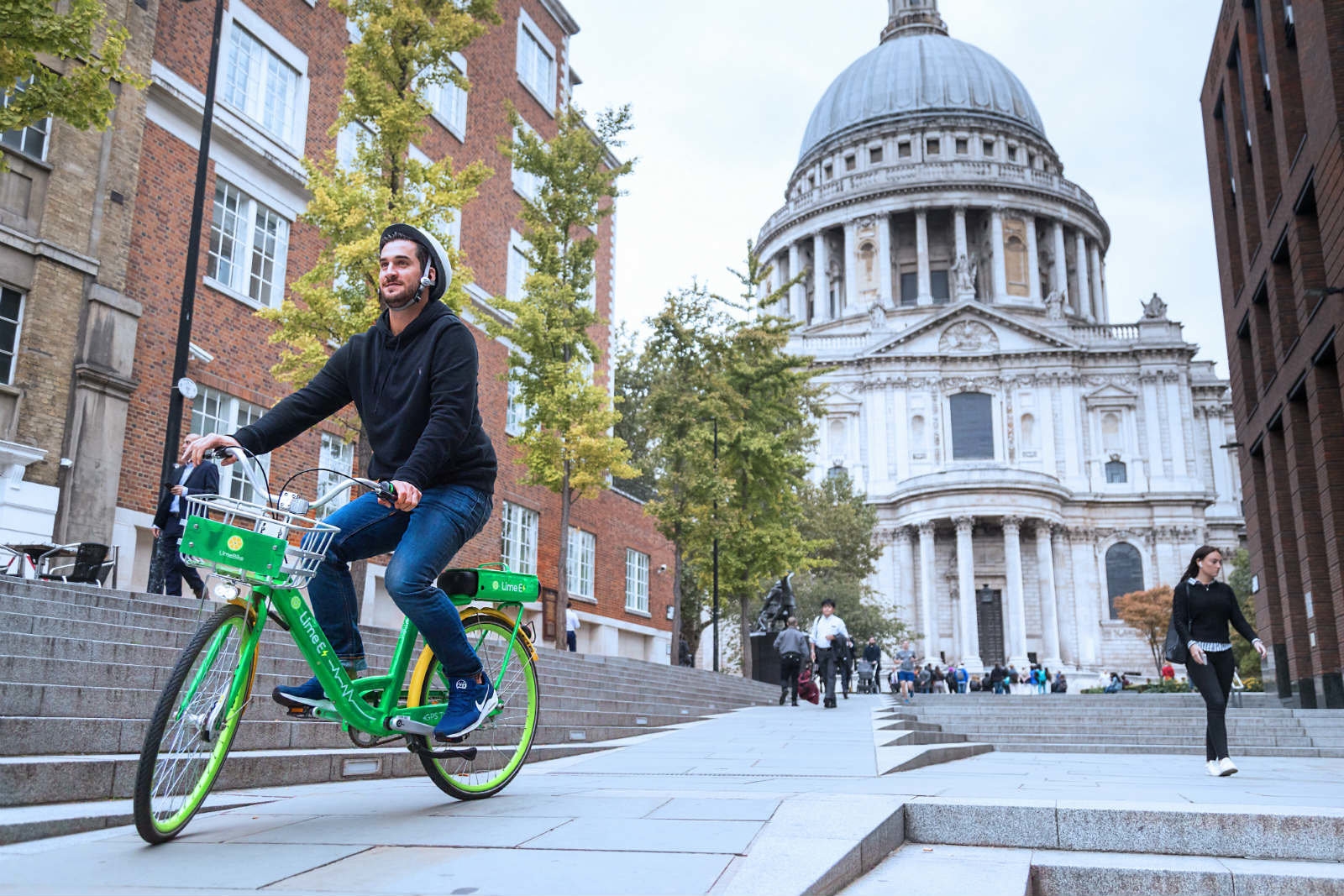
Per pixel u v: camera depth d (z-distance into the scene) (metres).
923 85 86.56
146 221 16.67
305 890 2.70
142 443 16.17
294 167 19.91
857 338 70.44
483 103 27.23
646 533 35.16
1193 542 63.25
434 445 3.90
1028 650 60.47
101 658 6.63
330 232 15.94
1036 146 86.12
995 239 77.56
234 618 3.62
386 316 4.26
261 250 19.27
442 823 3.75
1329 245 15.95
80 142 15.59
